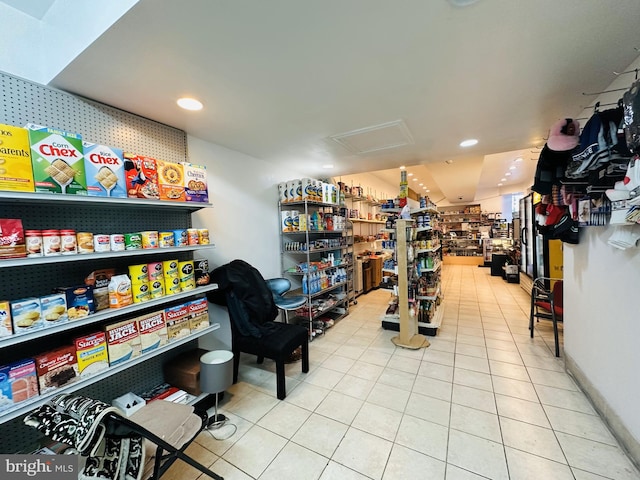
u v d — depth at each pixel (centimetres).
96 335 148
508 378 240
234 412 203
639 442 148
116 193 156
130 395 182
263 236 338
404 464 155
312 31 118
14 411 117
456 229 1175
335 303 399
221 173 279
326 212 414
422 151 306
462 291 597
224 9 103
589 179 159
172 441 127
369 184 678
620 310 167
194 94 172
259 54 134
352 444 171
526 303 488
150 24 111
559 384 229
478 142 278
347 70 150
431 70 151
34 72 153
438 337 338
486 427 181
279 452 166
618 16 112
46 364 130
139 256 201
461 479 144
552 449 162
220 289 239
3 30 142
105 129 182
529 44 130
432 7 105
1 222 115
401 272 315
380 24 115
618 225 153
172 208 216
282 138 257
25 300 124
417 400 213
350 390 229
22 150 121
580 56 141
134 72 146
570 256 245
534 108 201
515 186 968
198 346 248
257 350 229
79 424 100
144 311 197
